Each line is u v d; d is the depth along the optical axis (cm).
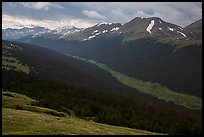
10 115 6931
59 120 7625
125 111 17362
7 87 16975
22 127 6091
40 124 6556
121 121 14250
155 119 15975
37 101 13688
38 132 5825
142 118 15938
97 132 6919
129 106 19112
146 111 18388
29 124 6394
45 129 6159
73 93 19775
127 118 15575
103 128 8006
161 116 17262
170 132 14000
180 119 17238
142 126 13988
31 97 15775
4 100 10994
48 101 14900
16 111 7825
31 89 18288
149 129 13888
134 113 17212
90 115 14800
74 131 6450
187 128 14650
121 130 8719
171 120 16288
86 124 8144
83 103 17250
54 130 6209
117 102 19550
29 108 10156
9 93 14325
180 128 14612
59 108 13750
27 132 5712
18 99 12162
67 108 14850
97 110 16512
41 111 10000
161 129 14175
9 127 5950
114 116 14850
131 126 13788
